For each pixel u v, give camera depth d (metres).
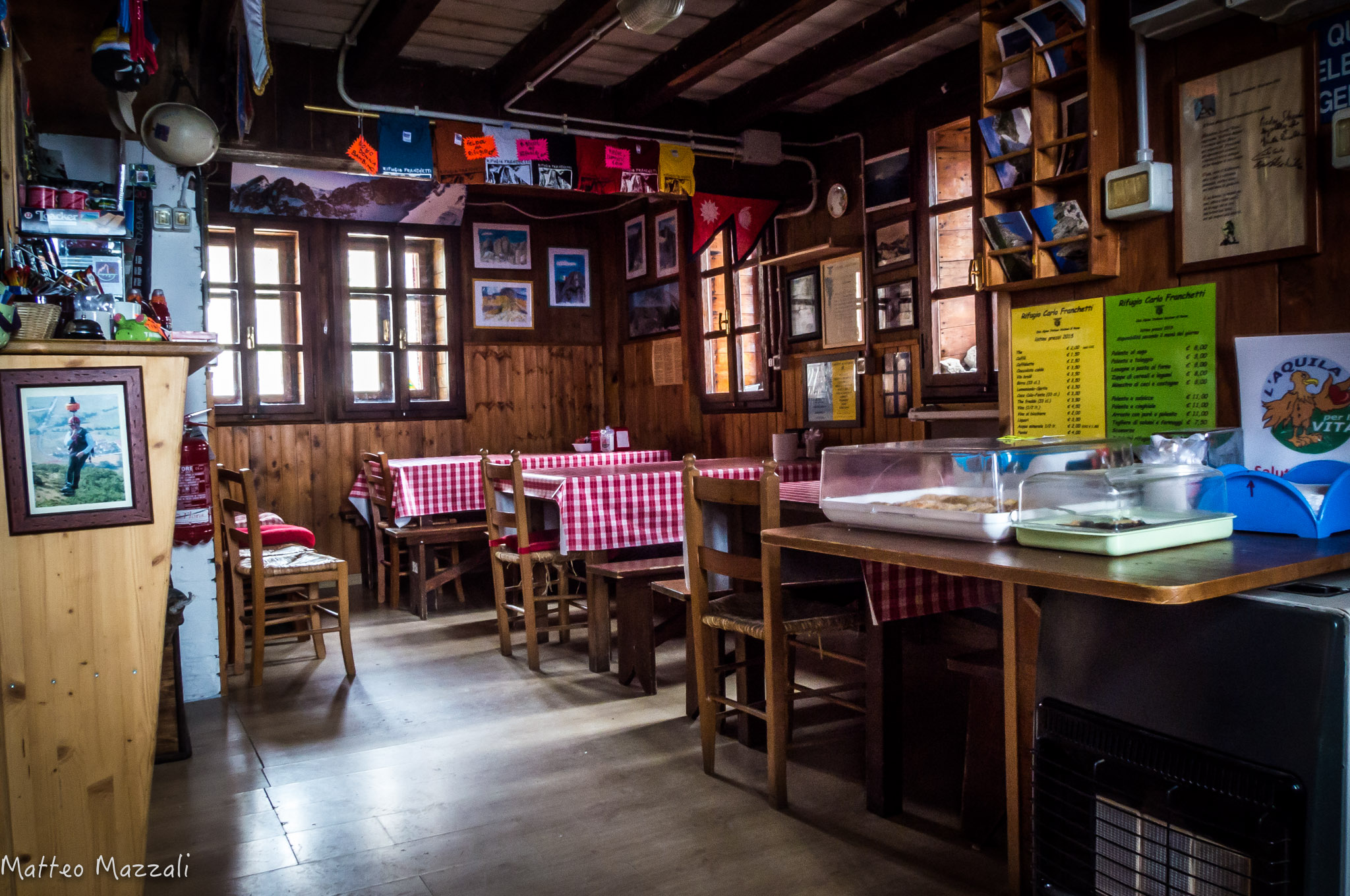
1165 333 2.13
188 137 3.33
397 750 3.01
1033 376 2.45
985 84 2.47
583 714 3.35
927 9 3.71
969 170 4.42
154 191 3.63
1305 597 1.36
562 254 7.14
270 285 6.04
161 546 1.89
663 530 3.96
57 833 1.80
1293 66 1.87
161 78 3.71
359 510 5.88
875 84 4.80
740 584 3.54
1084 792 1.60
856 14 3.99
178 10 3.58
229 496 5.78
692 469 2.73
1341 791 1.25
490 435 6.86
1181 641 1.45
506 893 2.07
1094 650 1.58
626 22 3.11
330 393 6.25
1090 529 1.64
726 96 4.99
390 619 5.06
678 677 3.84
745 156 5.03
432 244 6.67
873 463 2.17
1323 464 1.81
